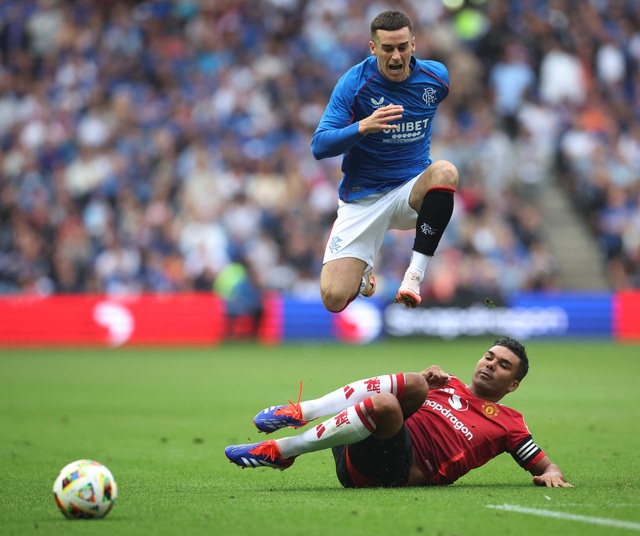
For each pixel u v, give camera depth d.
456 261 86.25
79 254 86.00
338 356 72.12
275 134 92.94
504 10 101.38
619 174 96.12
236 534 17.88
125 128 92.88
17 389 53.31
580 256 94.00
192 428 38.12
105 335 84.44
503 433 23.66
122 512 20.19
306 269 86.62
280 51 97.94
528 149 96.19
